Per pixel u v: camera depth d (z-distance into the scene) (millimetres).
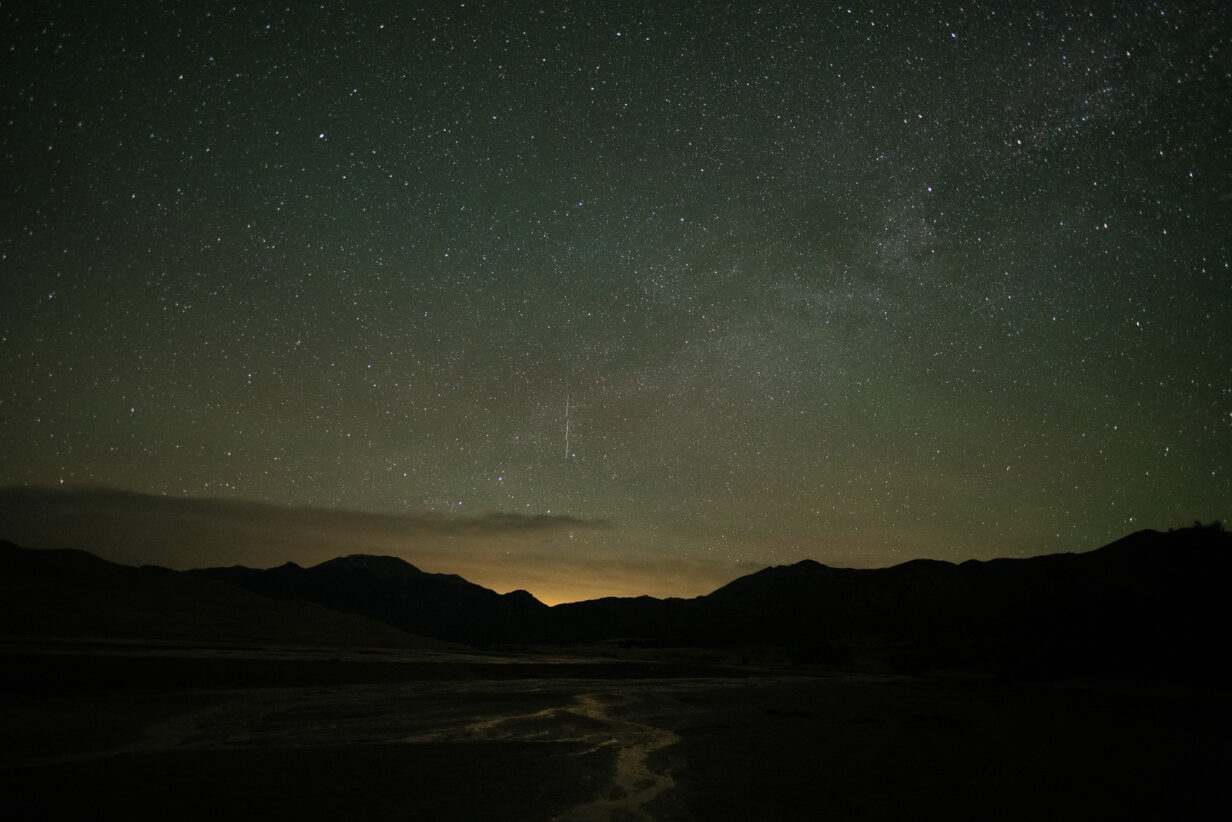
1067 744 14328
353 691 24281
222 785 9891
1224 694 25078
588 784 10242
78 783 9930
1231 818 8500
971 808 8938
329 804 8852
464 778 10555
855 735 15633
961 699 24250
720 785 10250
